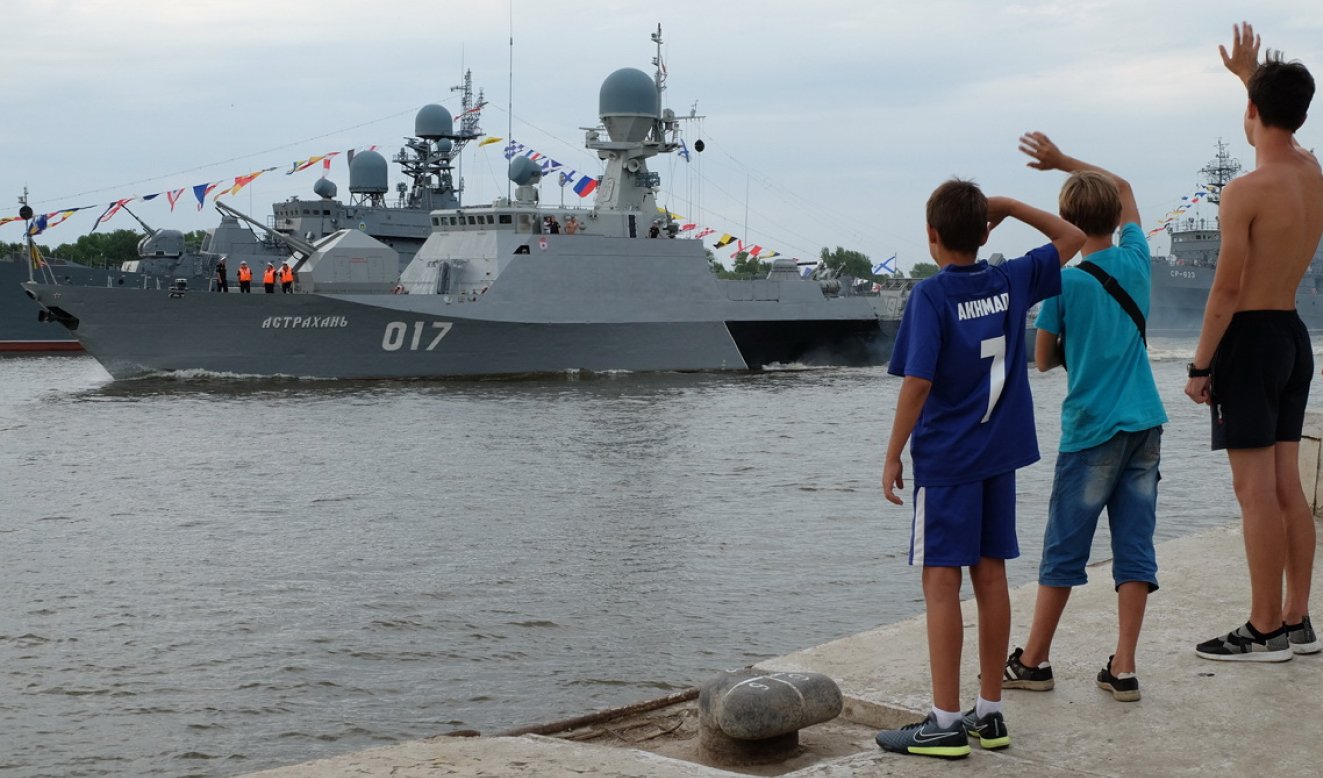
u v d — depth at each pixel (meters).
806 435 28.11
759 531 17.14
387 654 11.57
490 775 3.94
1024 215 4.61
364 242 46.00
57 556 15.86
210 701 10.36
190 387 40.06
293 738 9.55
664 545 16.22
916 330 4.32
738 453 25.11
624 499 19.75
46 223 40.28
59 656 11.59
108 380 43.47
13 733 9.63
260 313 41.91
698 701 5.15
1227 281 5.23
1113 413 4.85
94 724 9.84
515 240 45.94
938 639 4.30
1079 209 5.05
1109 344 4.93
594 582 14.23
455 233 47.56
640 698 10.35
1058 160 5.39
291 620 12.79
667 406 34.66
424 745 4.31
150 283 57.00
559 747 4.26
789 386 42.22
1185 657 5.36
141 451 25.66
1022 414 4.39
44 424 30.50
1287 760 4.19
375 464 23.61
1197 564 6.93
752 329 49.62
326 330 42.47
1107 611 6.10
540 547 16.16
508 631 12.32
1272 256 5.27
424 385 41.56
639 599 13.44
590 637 12.05
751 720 4.46
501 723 9.84
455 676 10.97
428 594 13.74
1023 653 5.05
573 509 18.91
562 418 31.38
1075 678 5.14
